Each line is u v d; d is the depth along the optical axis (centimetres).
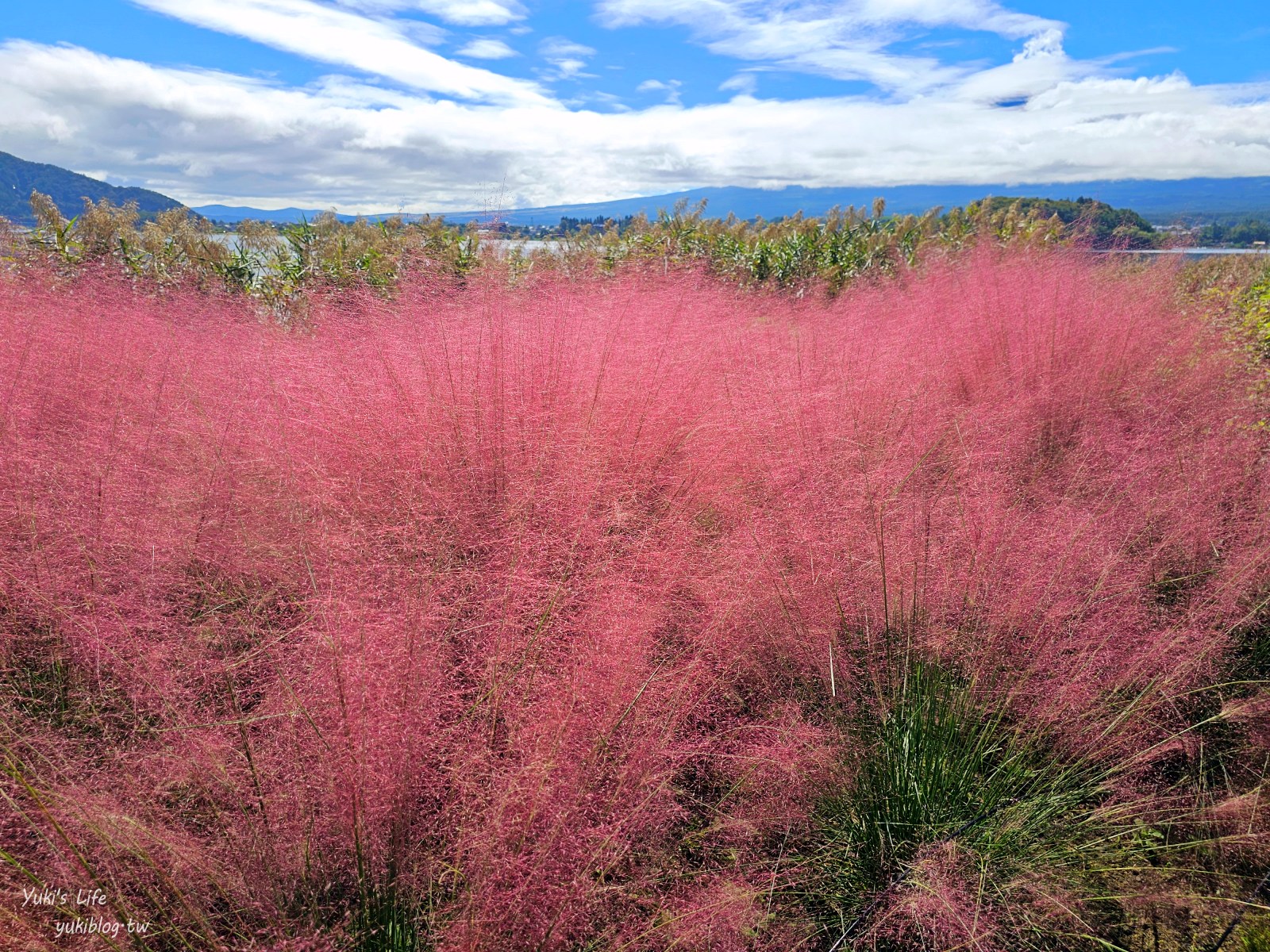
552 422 343
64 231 660
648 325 452
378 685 174
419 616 195
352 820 162
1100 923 201
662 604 243
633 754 193
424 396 346
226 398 354
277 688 193
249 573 249
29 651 203
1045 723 234
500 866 165
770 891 196
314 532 255
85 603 212
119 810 163
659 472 337
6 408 310
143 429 313
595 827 179
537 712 194
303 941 152
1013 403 435
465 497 303
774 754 219
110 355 379
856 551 273
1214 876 211
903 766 220
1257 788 225
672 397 380
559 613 228
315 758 174
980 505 288
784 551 273
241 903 160
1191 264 749
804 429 346
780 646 253
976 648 245
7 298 435
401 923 164
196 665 204
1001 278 636
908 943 188
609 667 204
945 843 202
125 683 194
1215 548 299
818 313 631
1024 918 194
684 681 218
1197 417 418
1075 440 409
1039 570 264
